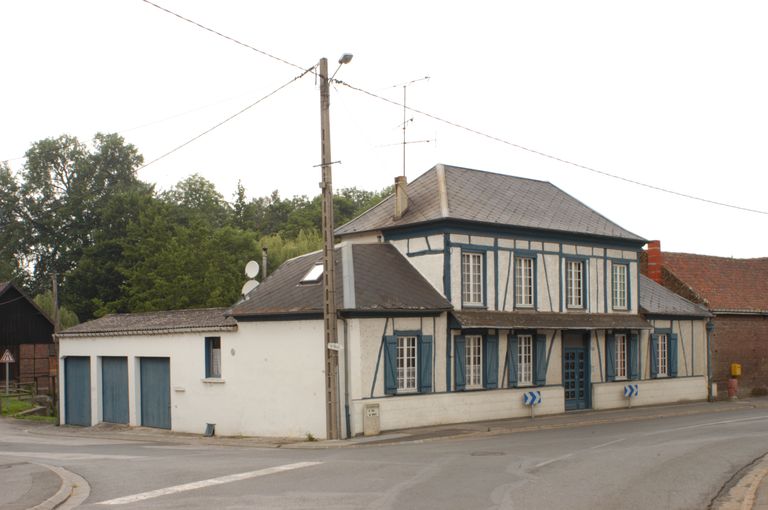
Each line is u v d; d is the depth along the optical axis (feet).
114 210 196.34
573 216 93.50
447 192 83.71
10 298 150.51
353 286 72.18
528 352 85.40
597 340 93.09
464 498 35.76
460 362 77.51
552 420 79.92
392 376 71.61
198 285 165.07
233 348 77.97
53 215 205.67
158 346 87.15
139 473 44.83
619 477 41.98
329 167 66.18
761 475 42.83
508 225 82.64
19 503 35.55
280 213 279.28
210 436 78.54
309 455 53.72
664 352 102.99
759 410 96.78
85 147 217.97
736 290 117.91
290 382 72.23
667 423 77.87
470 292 80.12
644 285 107.86
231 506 34.14
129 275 179.32
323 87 65.51
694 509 34.35
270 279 82.74
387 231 83.61
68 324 161.58
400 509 33.30
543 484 39.60
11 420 109.60
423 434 67.82
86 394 98.73
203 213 238.68
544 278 87.40
